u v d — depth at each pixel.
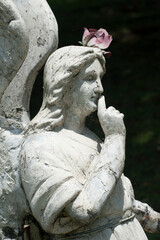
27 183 3.10
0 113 3.41
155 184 6.67
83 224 3.02
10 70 3.32
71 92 3.27
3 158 3.32
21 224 3.32
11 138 3.34
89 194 3.01
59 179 3.00
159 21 12.09
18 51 3.28
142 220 3.54
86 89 3.26
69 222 3.06
